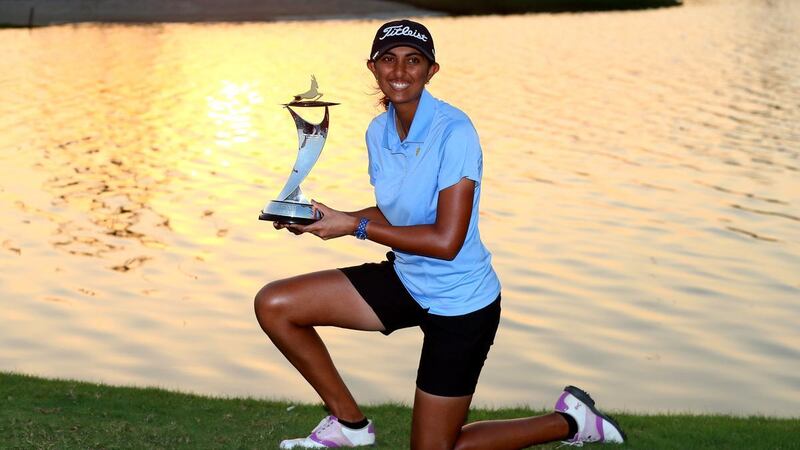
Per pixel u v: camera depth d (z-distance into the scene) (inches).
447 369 159.3
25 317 361.7
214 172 622.2
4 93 902.4
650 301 396.8
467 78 1034.1
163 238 474.6
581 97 929.5
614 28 1563.7
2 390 209.5
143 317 365.1
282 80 1000.2
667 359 337.1
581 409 173.2
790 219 526.9
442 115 156.5
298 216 157.0
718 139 746.8
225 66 1091.9
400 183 159.2
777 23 1647.4
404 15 1699.1
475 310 159.5
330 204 540.7
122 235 478.3
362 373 316.2
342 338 346.9
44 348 331.9
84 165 633.6
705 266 444.5
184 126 772.0
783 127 795.4
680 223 515.8
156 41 1309.1
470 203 155.8
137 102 874.1
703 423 203.0
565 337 354.3
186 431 184.9
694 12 1841.8
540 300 394.6
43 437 177.0
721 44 1364.4
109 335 346.0
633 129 781.9
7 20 1483.8
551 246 470.3
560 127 785.6
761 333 364.2
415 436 164.1
